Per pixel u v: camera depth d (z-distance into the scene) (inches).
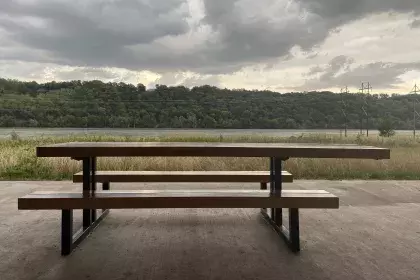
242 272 82.3
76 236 101.3
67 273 81.1
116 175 133.6
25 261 88.2
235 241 105.0
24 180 220.4
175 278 78.8
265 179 135.5
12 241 103.2
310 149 95.3
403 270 83.4
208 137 738.2
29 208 89.1
